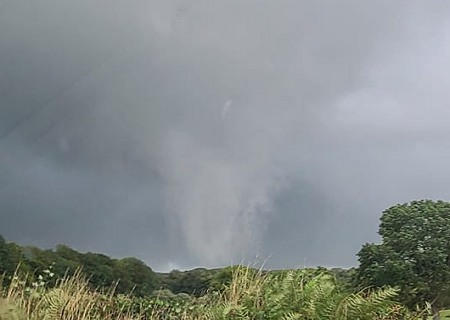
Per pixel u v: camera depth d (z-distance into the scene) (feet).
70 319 13.21
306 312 10.09
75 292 13.94
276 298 11.02
